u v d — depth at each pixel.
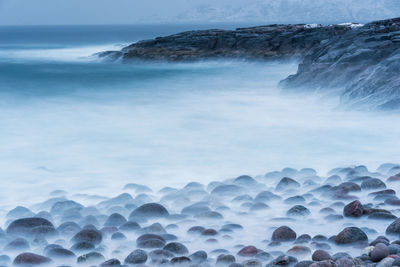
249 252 5.26
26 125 14.71
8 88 22.50
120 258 5.33
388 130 12.77
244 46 45.12
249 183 8.00
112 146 11.97
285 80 23.30
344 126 13.57
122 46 66.88
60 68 38.47
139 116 16.48
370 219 6.18
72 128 14.33
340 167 8.96
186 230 6.15
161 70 37.78
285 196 7.41
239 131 13.61
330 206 6.81
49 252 5.34
